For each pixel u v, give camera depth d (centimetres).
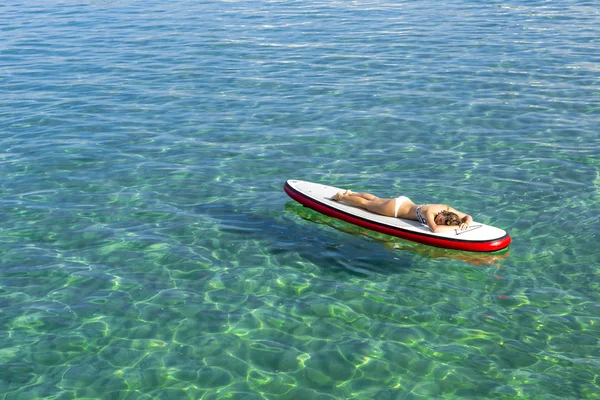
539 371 727
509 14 2556
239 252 966
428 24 2408
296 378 713
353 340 777
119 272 911
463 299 859
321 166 1257
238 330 793
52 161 1268
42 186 1166
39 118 1502
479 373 723
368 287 886
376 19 2505
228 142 1371
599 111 1520
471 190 1148
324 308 838
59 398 682
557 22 2395
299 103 1600
